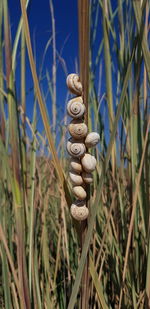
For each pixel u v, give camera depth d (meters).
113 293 0.62
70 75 0.31
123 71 0.53
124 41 0.53
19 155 0.42
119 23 0.54
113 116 0.55
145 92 0.49
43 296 0.56
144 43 0.34
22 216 0.40
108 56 0.53
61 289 0.68
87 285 0.35
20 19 0.45
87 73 0.31
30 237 0.47
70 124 0.32
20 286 0.41
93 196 0.59
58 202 0.85
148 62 0.34
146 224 0.50
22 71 0.51
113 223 0.60
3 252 0.44
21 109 0.52
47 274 0.62
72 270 0.67
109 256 0.61
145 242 0.51
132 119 0.50
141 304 0.53
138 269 0.56
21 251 0.41
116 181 0.60
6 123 0.48
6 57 0.40
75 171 0.33
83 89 0.32
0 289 0.68
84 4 0.29
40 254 0.64
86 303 0.35
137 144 0.53
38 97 0.34
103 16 0.51
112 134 0.31
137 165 0.53
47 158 0.74
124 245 0.61
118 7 0.54
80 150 0.31
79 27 0.30
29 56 0.33
